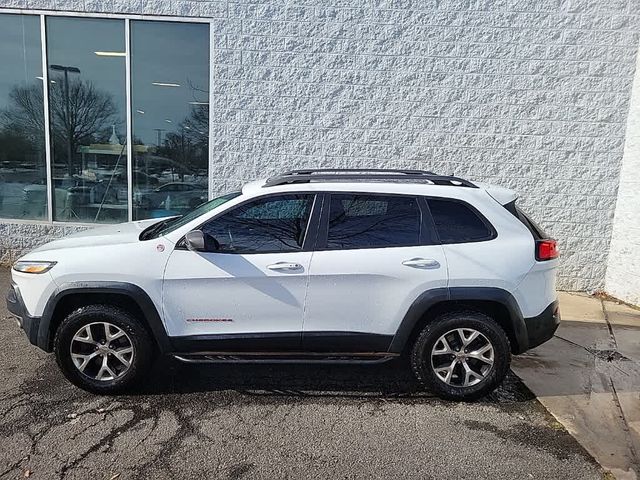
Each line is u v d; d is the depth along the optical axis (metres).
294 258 3.93
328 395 4.15
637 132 7.20
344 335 3.99
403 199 4.09
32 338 3.97
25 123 7.95
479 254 3.97
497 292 3.93
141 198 8.01
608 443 3.53
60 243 4.32
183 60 7.64
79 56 7.72
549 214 7.71
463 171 7.64
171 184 7.94
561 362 4.98
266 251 3.96
